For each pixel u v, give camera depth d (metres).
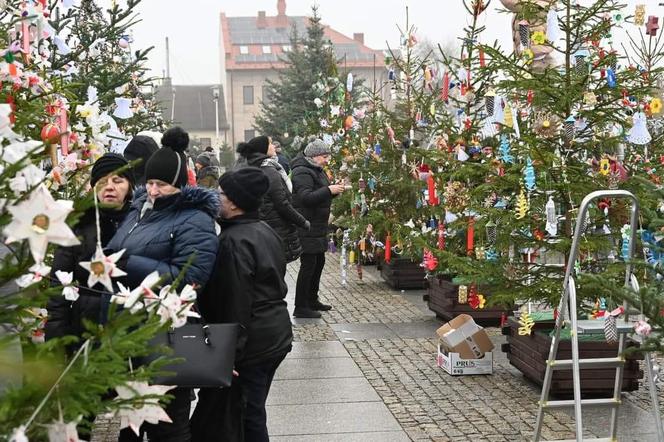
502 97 6.87
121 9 7.25
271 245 4.91
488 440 5.86
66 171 4.34
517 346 7.52
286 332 4.96
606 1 6.62
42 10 4.30
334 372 7.96
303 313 10.99
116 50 8.15
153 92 12.23
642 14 6.71
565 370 6.68
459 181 8.21
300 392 7.25
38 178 2.01
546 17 7.00
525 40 6.97
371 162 13.45
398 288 13.48
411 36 13.19
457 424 6.25
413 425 6.24
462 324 7.92
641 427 6.15
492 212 6.88
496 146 7.86
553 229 6.34
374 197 13.35
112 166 4.78
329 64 17.77
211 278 4.81
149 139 6.09
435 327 10.22
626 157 7.70
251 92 85.31
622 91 6.65
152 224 4.53
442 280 10.28
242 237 4.82
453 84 9.09
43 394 1.89
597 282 4.56
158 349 2.20
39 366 1.88
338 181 15.05
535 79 6.78
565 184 6.65
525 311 7.20
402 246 11.81
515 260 7.09
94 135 5.20
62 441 1.90
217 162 13.41
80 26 7.60
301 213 10.79
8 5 4.32
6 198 1.97
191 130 84.56
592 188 6.71
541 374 6.92
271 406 6.82
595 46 6.81
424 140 13.59
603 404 5.44
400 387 7.37
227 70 84.69
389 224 12.71
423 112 11.66
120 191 4.76
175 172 4.52
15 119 2.65
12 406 1.84
